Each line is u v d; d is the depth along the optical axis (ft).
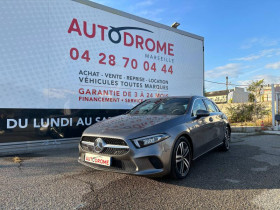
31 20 18.06
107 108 22.50
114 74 22.98
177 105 15.01
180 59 29.27
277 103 34.73
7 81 17.13
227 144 19.52
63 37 19.66
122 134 10.64
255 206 8.90
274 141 24.82
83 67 20.84
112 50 22.80
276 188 10.78
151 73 26.14
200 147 14.02
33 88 18.25
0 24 16.78
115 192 10.26
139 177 12.21
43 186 10.98
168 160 10.82
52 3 19.06
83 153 11.99
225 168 14.14
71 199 9.53
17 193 10.13
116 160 10.61
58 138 19.57
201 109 15.23
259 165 14.83
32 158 16.34
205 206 8.90
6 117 17.16
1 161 15.48
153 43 26.30
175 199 9.53
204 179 12.02
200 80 31.73
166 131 11.18
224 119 19.12
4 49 16.94
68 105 20.07
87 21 21.06
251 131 33.14
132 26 24.43
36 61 18.34
